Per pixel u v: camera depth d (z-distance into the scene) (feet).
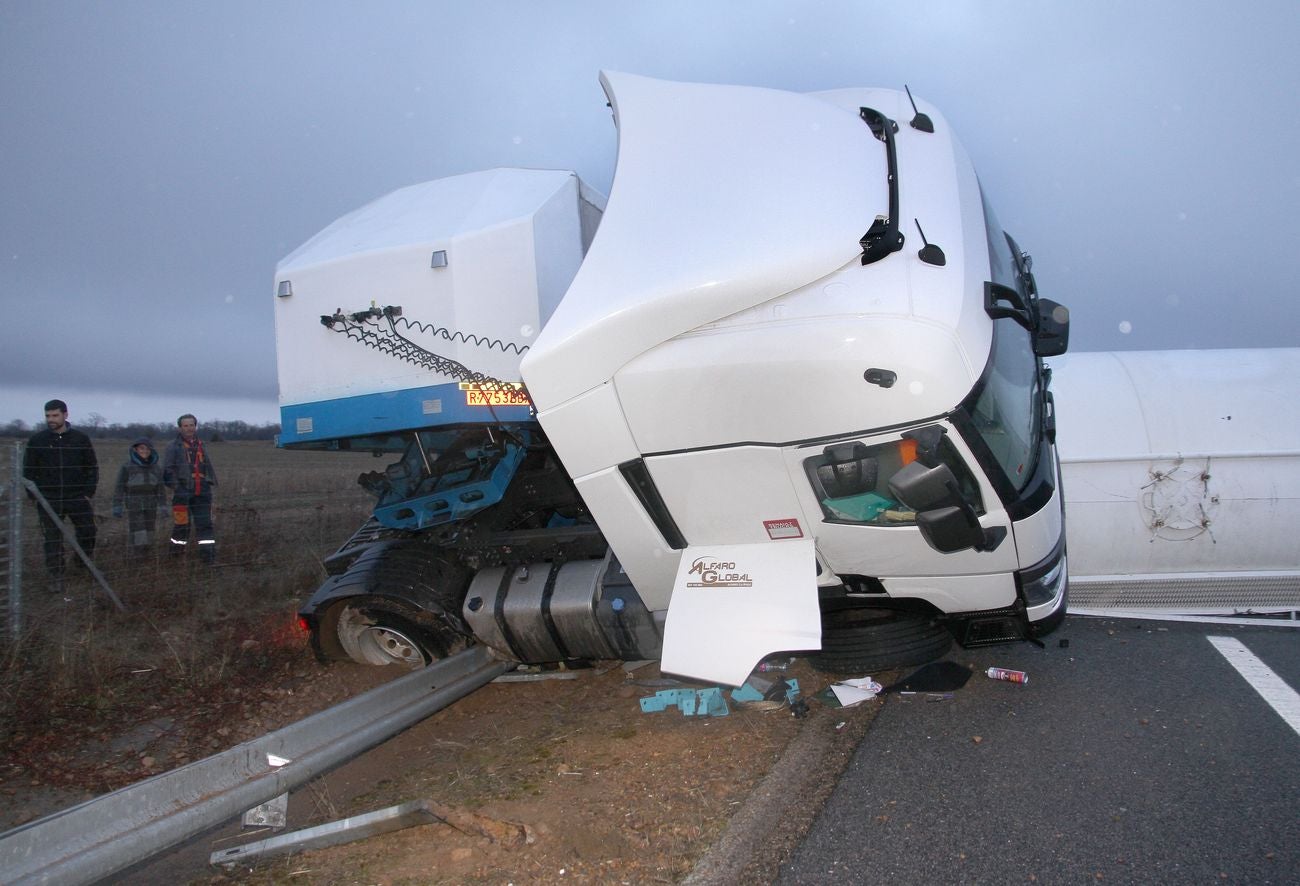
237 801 13.56
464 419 17.85
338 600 19.42
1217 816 11.77
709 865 11.00
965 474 14.15
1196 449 22.08
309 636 20.15
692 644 15.23
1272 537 21.91
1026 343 16.62
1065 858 10.92
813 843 11.62
